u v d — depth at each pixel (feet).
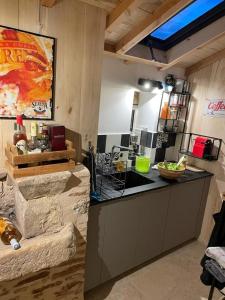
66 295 5.49
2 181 4.55
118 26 5.55
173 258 7.97
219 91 7.91
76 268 5.38
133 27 5.63
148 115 8.70
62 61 4.76
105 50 6.19
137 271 7.24
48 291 5.17
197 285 6.84
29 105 4.54
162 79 8.40
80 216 4.96
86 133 5.49
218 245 5.52
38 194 4.21
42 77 4.58
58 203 4.53
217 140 8.13
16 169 3.92
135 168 8.10
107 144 7.56
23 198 4.09
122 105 7.63
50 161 4.43
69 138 5.26
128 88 7.60
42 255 4.07
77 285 5.58
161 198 6.93
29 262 3.94
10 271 3.79
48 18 4.42
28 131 4.63
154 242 7.30
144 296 6.34
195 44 6.63
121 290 6.48
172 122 9.13
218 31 6.09
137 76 7.72
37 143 4.30
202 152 8.16
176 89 8.71
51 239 4.18
